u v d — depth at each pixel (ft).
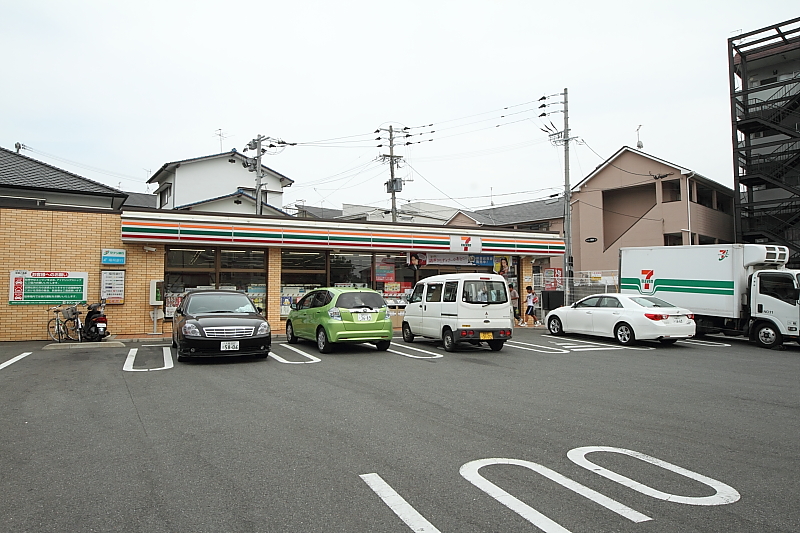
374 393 26.16
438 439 18.40
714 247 51.80
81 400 24.31
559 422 20.83
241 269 57.88
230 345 34.94
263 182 117.39
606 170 106.93
